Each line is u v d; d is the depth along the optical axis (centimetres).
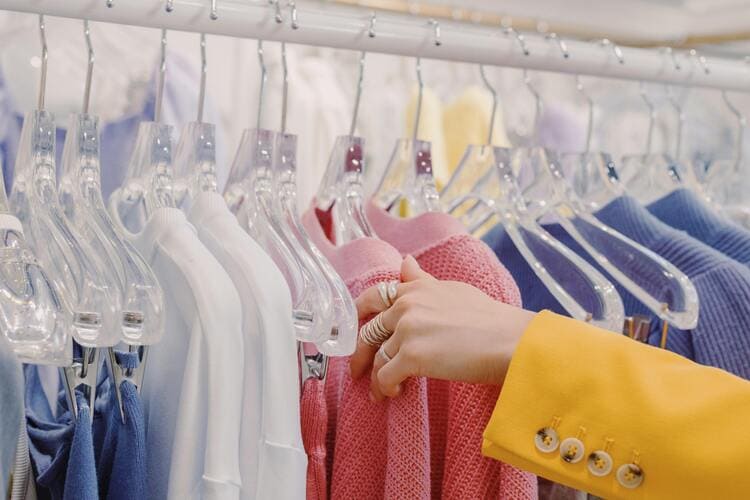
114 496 61
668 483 57
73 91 105
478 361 63
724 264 76
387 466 66
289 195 71
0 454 55
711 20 117
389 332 67
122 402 60
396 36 76
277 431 59
